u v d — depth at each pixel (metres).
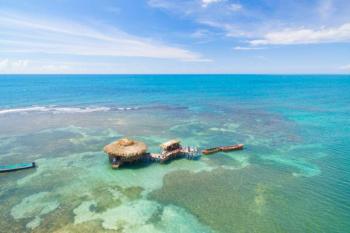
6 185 20.55
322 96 94.31
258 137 36.28
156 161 26.36
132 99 82.25
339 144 32.69
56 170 23.73
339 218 16.30
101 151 29.28
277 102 76.69
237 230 15.05
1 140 33.22
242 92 113.25
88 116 51.09
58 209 17.09
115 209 17.20
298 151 30.05
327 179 22.25
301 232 14.88
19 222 15.56
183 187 20.70
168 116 52.53
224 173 23.66
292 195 19.36
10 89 111.12
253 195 19.39
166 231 14.90
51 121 45.50
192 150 28.02
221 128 41.84
